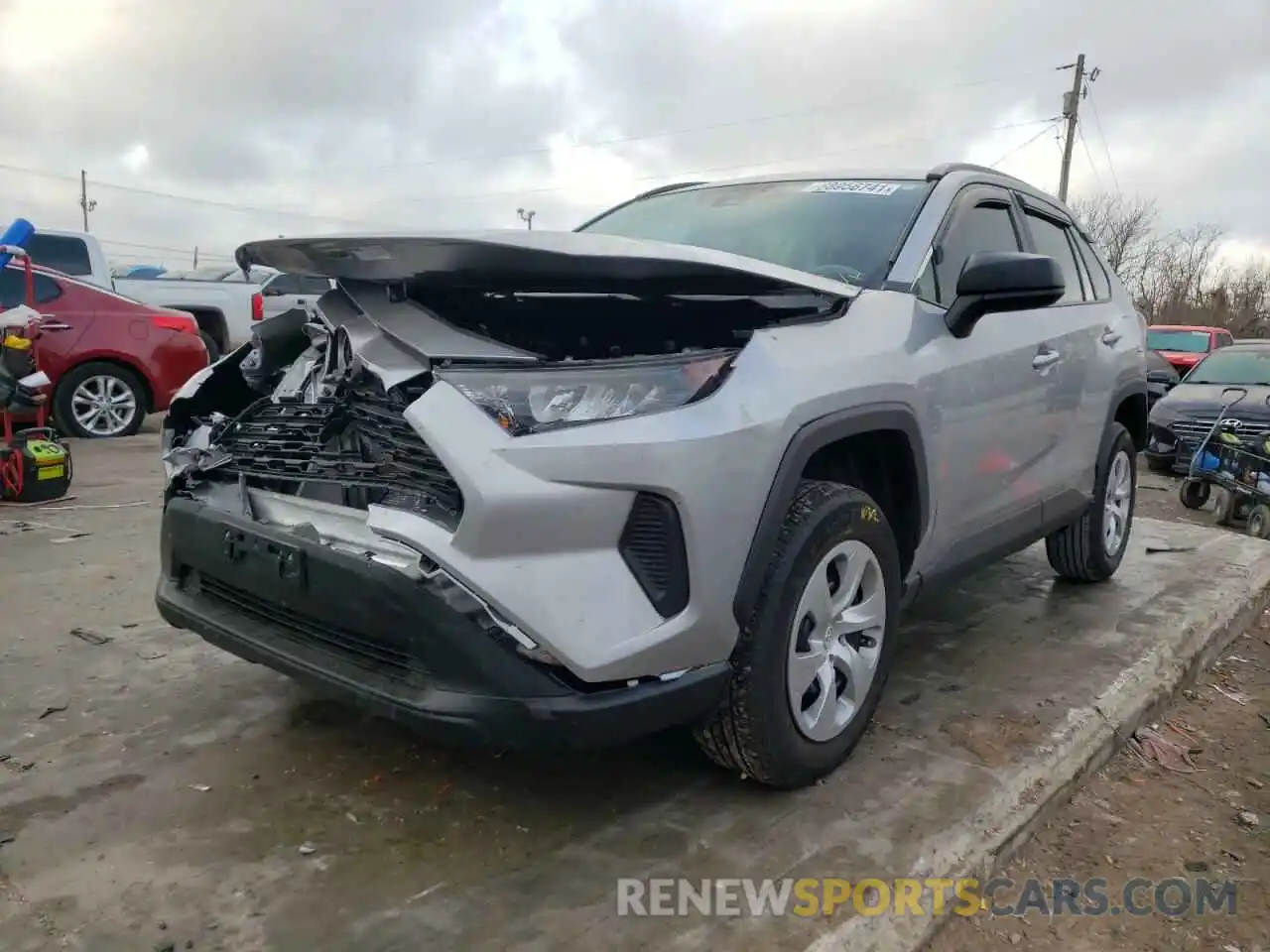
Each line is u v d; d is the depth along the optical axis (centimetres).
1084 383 433
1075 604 468
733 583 244
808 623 274
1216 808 304
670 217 390
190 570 311
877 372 284
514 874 244
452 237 237
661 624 234
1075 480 439
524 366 243
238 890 236
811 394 259
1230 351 1199
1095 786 313
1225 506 821
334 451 273
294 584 257
